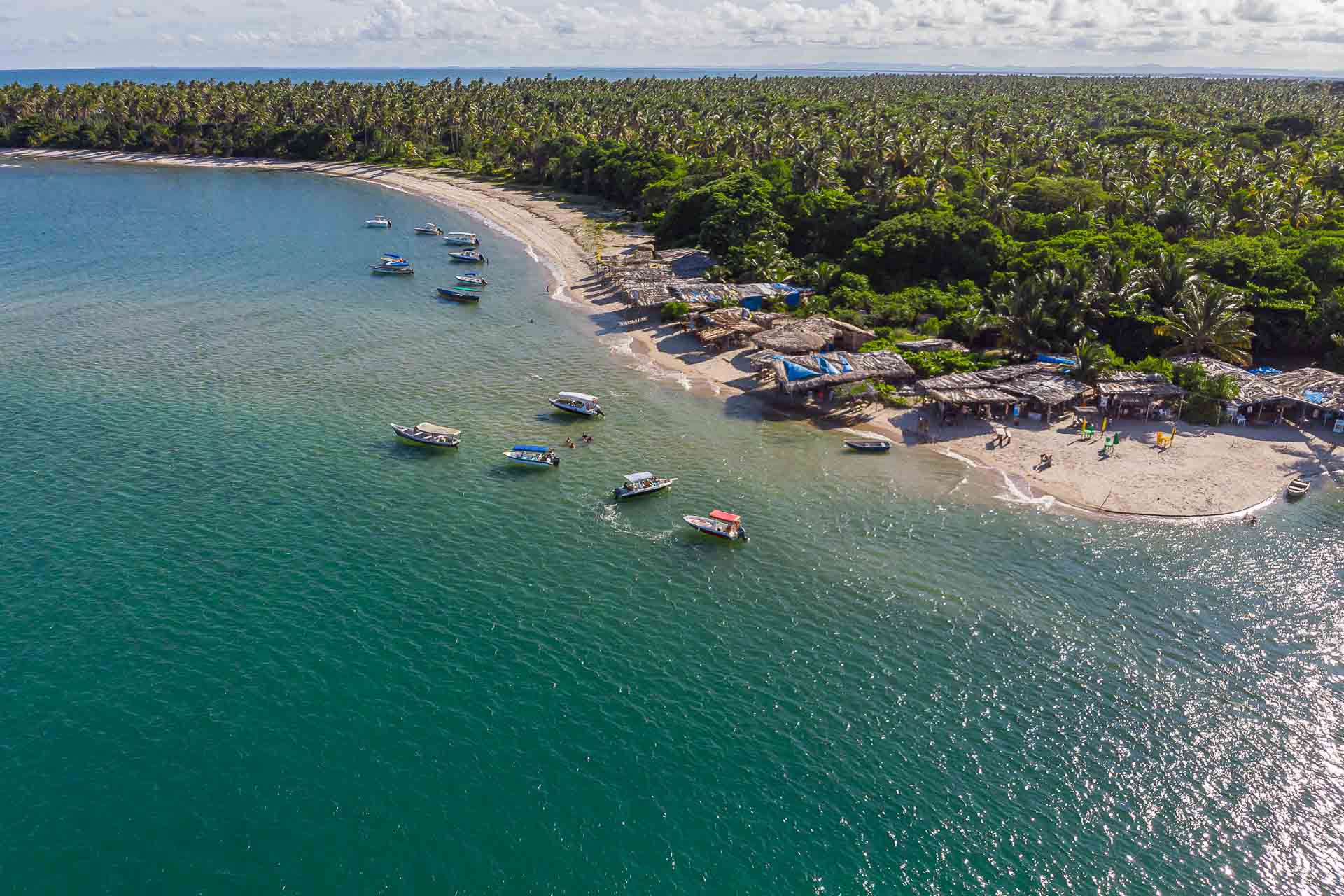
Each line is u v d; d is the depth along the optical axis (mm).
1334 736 44094
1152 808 40188
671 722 44188
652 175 172875
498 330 108000
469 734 42844
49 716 42906
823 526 62750
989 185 131125
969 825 39125
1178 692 46875
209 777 39938
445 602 52938
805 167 145875
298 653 47875
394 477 68562
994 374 83188
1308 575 57125
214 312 112688
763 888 36125
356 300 120125
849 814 39469
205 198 194125
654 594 54438
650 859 37062
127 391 84688
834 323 97312
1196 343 87938
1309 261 98250
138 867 35781
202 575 54562
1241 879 37094
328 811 38531
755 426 79812
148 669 46219
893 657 49156
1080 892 36406
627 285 117000
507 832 37938
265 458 71188
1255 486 68188
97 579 53844
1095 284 92625
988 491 67812
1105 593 55188
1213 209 121938
